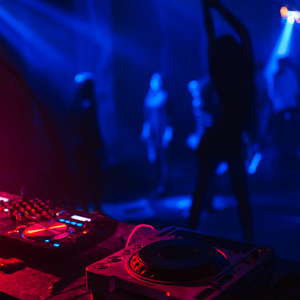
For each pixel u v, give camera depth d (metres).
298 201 3.97
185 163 6.85
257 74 6.10
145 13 7.16
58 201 4.15
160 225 3.44
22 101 4.04
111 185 5.24
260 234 3.04
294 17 7.02
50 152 5.03
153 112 5.54
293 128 5.57
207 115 4.22
